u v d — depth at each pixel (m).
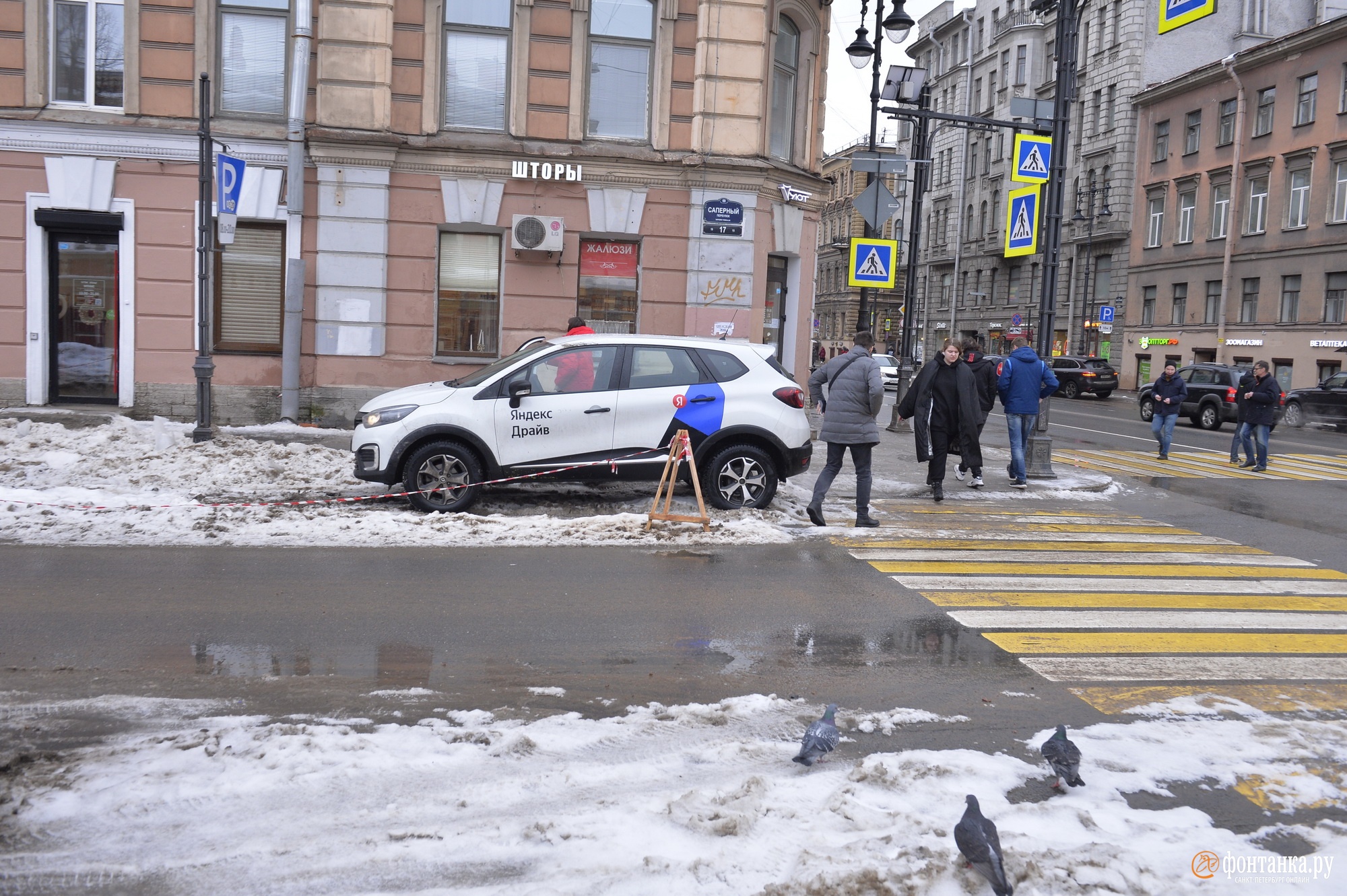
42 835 3.69
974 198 67.50
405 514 9.59
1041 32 59.97
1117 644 6.54
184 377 15.94
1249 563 9.34
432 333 16.12
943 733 4.96
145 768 4.23
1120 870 3.53
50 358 15.93
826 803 4.03
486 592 7.30
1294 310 38.97
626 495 11.25
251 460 11.94
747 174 16.33
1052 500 12.75
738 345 10.70
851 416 10.06
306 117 15.77
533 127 16.11
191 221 15.76
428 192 15.87
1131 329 49.78
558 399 10.16
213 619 6.46
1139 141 49.75
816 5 17.95
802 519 10.47
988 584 8.06
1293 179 39.25
